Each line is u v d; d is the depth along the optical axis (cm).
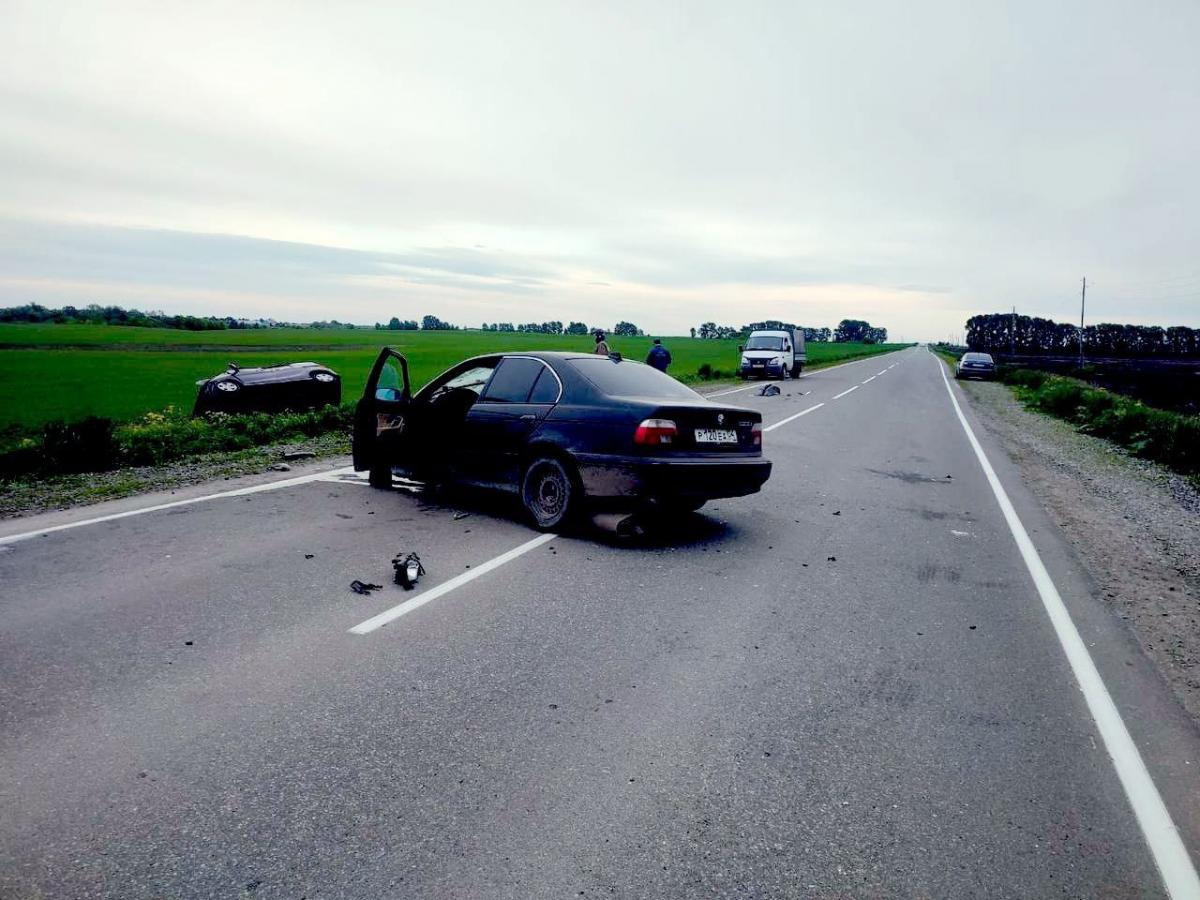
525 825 256
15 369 3759
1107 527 754
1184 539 712
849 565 591
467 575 530
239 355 5403
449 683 362
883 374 4541
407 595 486
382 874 230
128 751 293
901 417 1891
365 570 534
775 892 228
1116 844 256
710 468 611
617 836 252
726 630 443
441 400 732
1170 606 512
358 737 310
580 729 322
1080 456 1309
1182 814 275
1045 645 435
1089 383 3406
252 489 815
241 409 1455
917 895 229
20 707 325
